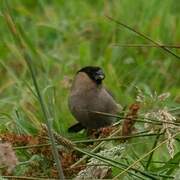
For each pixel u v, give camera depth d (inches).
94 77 448.1
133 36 586.2
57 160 300.2
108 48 564.1
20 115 418.3
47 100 452.4
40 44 629.9
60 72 549.3
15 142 348.5
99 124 450.6
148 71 553.9
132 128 347.9
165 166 343.3
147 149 430.9
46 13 660.7
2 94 550.9
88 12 645.3
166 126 334.0
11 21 332.2
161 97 343.3
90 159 339.6
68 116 481.1
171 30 603.2
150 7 623.2
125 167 331.6
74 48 606.9
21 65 576.1
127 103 502.0
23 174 352.2
